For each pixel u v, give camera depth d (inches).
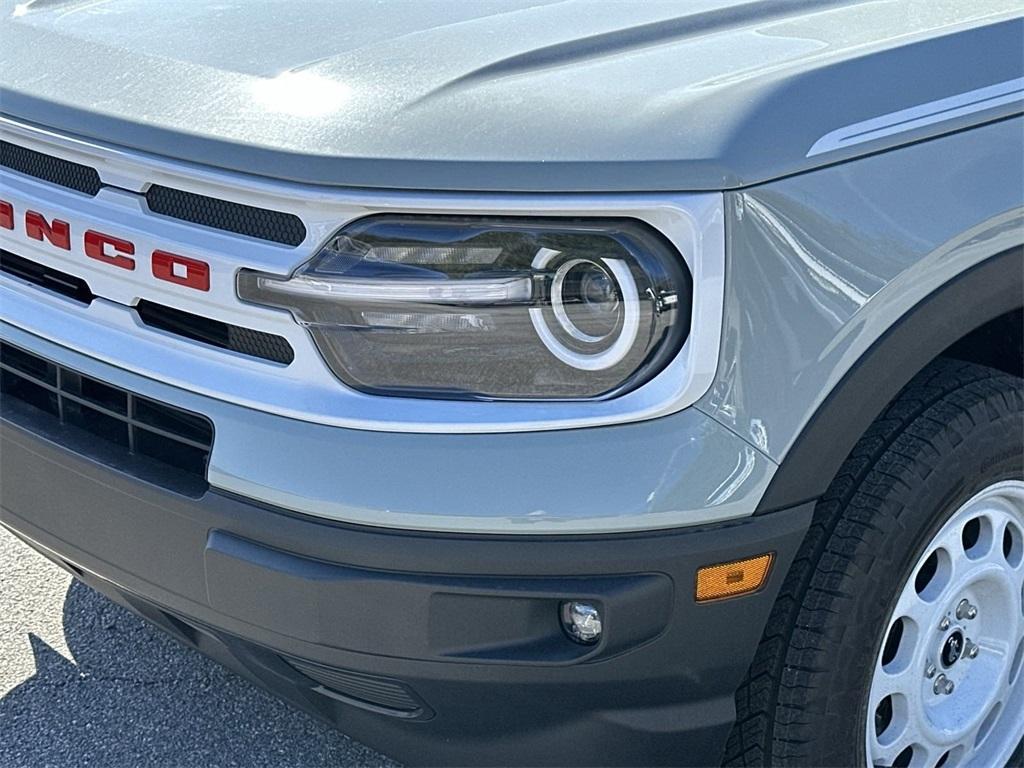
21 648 121.6
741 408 74.9
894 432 84.6
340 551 75.8
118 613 127.3
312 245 75.9
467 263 74.6
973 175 83.0
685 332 74.0
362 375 76.8
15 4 111.4
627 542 74.7
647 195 72.9
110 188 84.7
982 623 96.7
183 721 113.0
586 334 74.6
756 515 76.8
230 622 81.3
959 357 99.8
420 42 88.1
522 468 74.2
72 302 89.0
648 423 74.4
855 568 82.5
